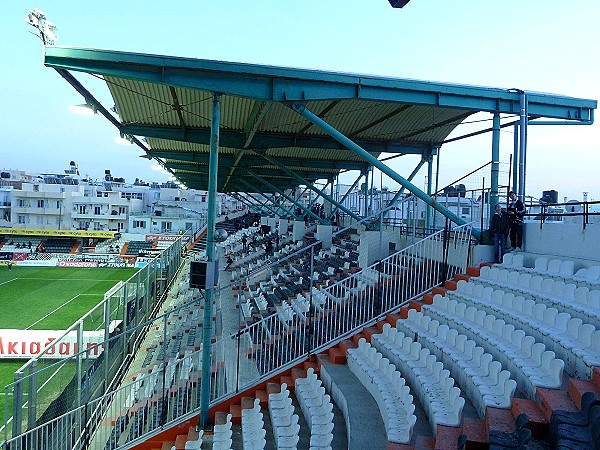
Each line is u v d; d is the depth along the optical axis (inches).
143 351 742.5
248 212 2783.0
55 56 353.1
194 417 390.6
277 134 688.4
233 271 1202.0
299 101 416.2
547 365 235.9
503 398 231.5
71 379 459.5
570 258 381.4
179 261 1593.3
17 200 2738.7
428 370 308.2
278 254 1138.7
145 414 434.0
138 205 3112.7
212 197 391.9
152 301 986.7
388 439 236.8
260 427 322.7
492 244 464.8
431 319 367.6
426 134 702.5
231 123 619.8
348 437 277.4
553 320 279.4
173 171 1264.8
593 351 229.9
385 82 427.5
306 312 510.3
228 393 406.0
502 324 297.7
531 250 435.8
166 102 527.5
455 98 451.8
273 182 1422.2
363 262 632.4
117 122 597.0
